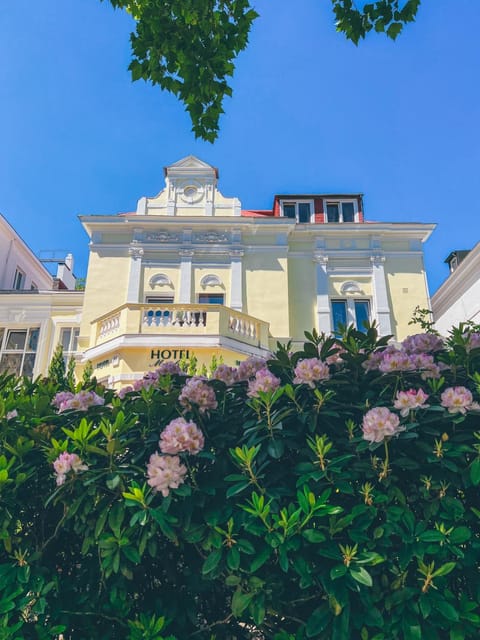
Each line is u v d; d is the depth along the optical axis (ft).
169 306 45.42
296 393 7.91
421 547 6.31
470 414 7.20
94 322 48.55
